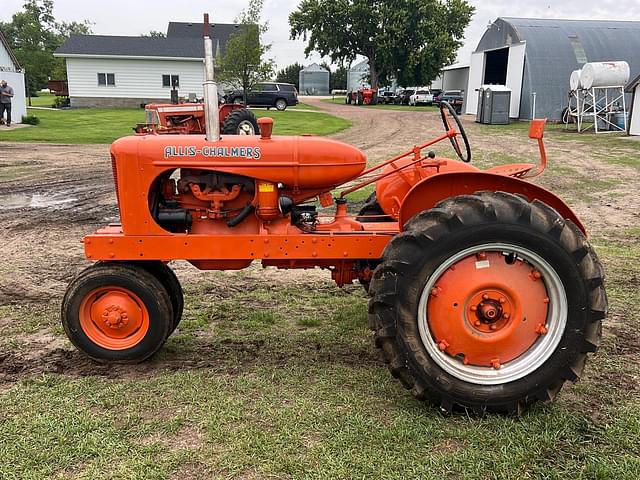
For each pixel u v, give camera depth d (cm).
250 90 2880
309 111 3195
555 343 288
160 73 3344
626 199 916
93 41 3384
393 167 416
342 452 261
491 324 293
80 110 2998
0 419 287
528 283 291
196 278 528
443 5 5181
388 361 293
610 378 336
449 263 284
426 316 290
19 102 2266
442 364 290
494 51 2930
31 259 590
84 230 717
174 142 333
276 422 285
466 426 283
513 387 288
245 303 464
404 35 4697
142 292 334
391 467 251
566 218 316
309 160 337
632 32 2625
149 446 264
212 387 321
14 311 443
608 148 1585
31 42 6856
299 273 547
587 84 2080
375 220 413
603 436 275
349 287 505
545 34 2548
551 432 277
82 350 344
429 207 326
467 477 246
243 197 352
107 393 313
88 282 334
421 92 4056
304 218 353
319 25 4838
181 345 380
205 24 326
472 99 3216
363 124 2431
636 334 400
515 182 316
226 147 334
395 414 293
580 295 283
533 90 2483
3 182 1070
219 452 261
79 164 1308
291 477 245
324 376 336
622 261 579
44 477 243
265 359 360
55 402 303
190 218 351
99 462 253
